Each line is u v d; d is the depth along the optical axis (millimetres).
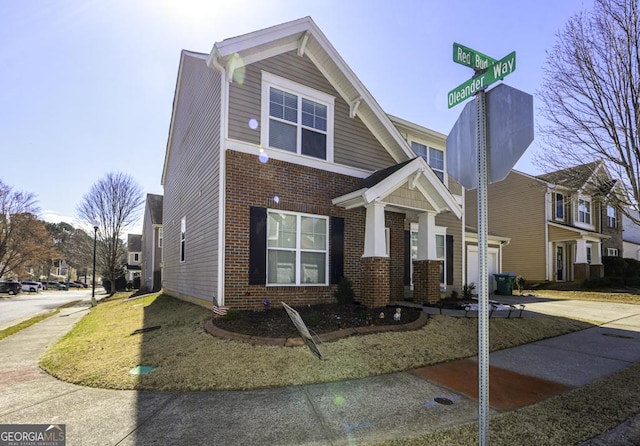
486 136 2836
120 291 38281
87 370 5594
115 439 3398
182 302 11719
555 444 3266
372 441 3299
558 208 22688
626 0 9109
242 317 7402
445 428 3549
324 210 9742
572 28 10070
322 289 9391
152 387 4723
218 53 8195
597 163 10812
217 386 4672
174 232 14914
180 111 14203
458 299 12500
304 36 9586
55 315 16234
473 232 16875
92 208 33094
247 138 8695
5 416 3951
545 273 21641
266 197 8828
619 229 27203
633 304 13562
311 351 5609
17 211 41906
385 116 10930
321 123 10125
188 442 3322
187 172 12539
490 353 6551
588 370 5598
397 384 4809
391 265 11320
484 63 2965
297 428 3582
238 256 8305
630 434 3492
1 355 7457
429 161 13859
